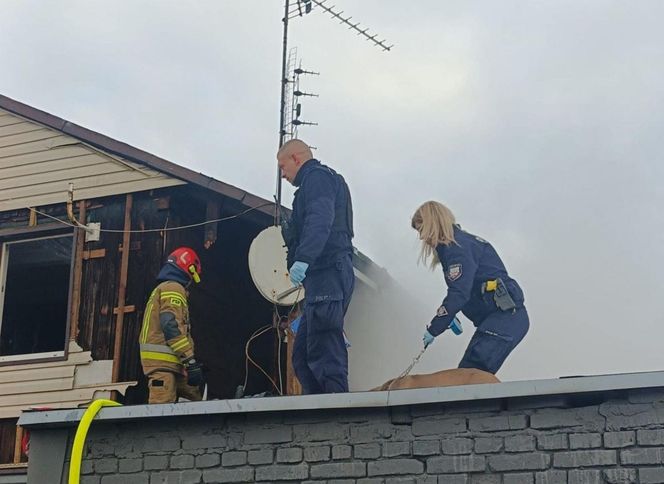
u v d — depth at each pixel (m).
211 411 5.86
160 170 10.95
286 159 6.86
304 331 6.73
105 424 6.17
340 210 6.72
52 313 11.93
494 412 5.42
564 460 5.22
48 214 11.40
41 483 6.15
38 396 10.62
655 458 5.06
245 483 5.77
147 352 8.14
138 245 10.89
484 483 5.33
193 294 10.80
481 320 6.70
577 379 5.20
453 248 6.56
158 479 5.94
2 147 11.84
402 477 5.48
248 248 11.45
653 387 5.09
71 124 11.48
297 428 5.77
